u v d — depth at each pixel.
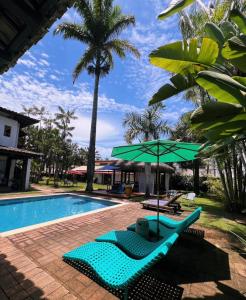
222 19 7.41
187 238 5.29
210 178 14.88
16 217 9.82
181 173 25.80
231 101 1.94
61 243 4.66
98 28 17.33
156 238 4.13
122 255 2.87
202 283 3.26
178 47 2.43
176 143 4.17
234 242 5.14
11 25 2.54
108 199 13.08
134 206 10.19
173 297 2.81
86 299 2.75
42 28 2.45
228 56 1.98
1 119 18.36
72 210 11.48
